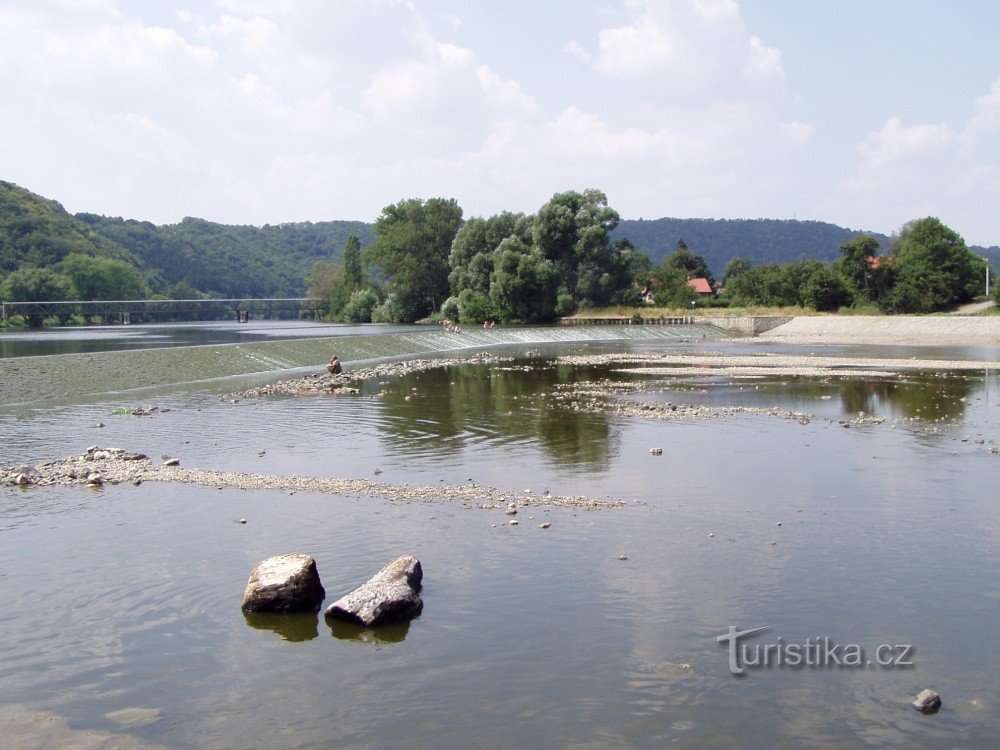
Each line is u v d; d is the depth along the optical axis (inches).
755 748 401.4
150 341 3339.1
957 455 1097.4
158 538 729.0
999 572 642.2
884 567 653.3
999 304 4776.1
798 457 1093.8
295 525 765.9
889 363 2674.7
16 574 637.3
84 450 1150.3
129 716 434.3
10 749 401.7
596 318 4800.7
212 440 1233.4
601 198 5236.2
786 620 551.8
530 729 419.8
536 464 1051.9
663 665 487.8
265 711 438.9
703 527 762.2
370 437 1258.6
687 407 1582.2
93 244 7268.7
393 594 557.3
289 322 6653.5
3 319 4837.6
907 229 7303.2
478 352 3329.2
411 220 5684.1
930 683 468.1
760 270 6077.8
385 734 416.2
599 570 642.8
